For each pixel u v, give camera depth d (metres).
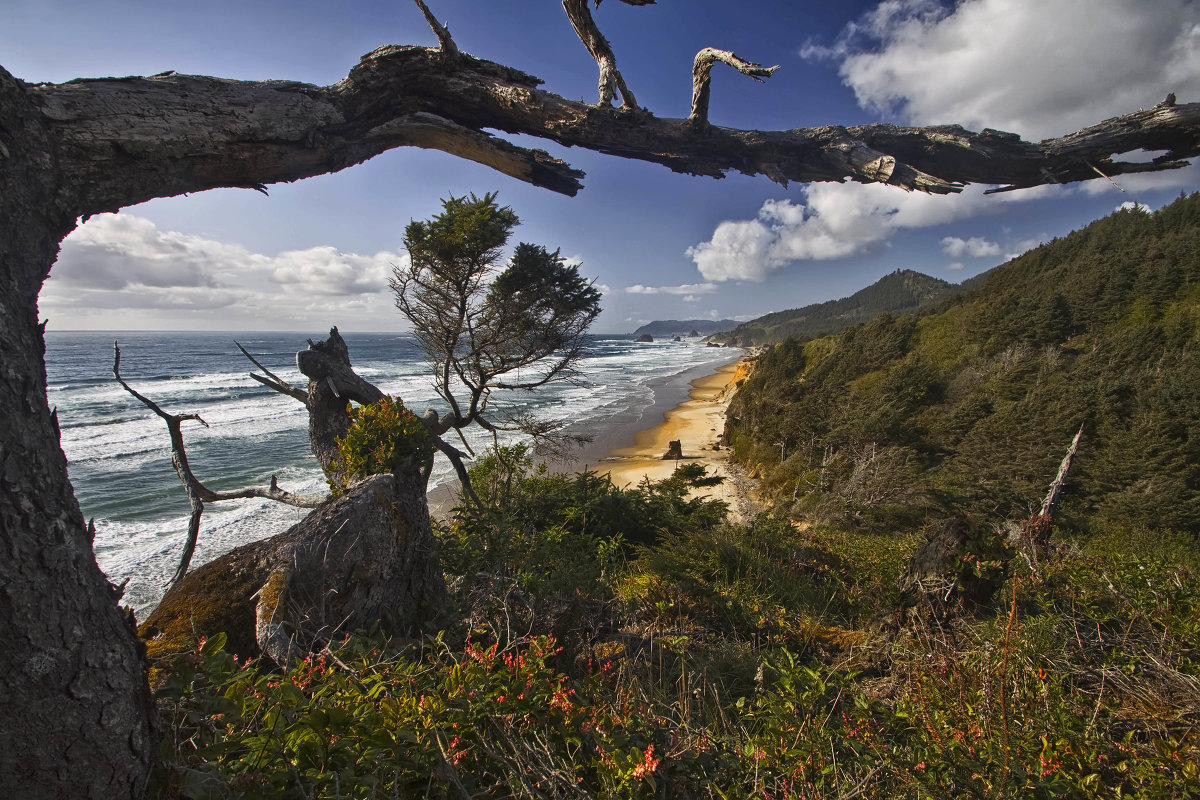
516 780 1.52
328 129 1.62
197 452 23.67
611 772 1.59
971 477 20.50
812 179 1.71
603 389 57.56
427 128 1.87
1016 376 27.39
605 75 1.64
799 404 28.84
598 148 1.78
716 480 19.64
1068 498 18.55
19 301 1.15
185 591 3.31
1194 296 29.66
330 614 3.13
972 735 2.09
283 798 1.22
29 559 1.03
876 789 1.85
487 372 10.63
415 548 3.97
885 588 5.31
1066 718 2.18
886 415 24.27
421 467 4.66
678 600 4.99
